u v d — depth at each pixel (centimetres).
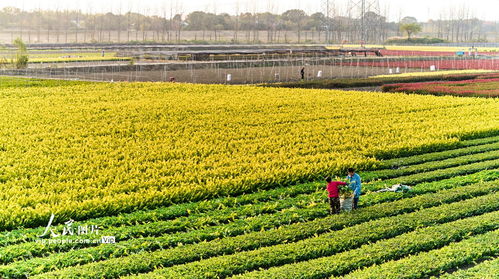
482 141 4200
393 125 4662
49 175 3212
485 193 2831
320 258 2003
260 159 3631
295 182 3156
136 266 1958
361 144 4028
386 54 15900
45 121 4672
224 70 10431
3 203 2616
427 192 2898
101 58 12694
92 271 1900
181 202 2803
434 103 5800
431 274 1908
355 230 2264
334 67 11838
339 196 2586
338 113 5244
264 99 6003
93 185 2969
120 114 5062
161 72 9675
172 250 2094
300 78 9244
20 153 3616
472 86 7219
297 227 2338
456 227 2266
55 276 1859
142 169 3375
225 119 4894
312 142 4056
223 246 2123
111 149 3769
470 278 1811
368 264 1970
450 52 15412
